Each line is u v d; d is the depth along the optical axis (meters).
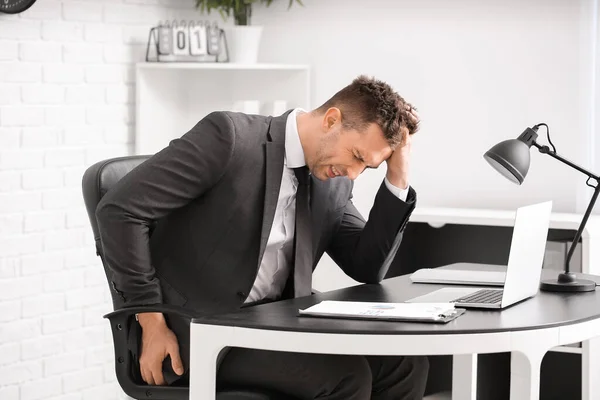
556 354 4.62
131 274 3.04
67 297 4.94
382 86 3.06
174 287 3.19
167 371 3.12
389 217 3.36
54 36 4.80
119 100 5.17
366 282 3.47
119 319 3.09
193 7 5.53
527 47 4.84
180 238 3.18
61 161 4.88
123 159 3.34
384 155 3.08
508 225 4.43
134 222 3.02
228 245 3.13
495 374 4.60
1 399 4.66
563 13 4.75
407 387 3.21
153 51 5.25
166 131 5.38
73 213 4.95
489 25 4.91
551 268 4.37
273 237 3.19
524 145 3.35
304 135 3.14
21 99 4.68
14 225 4.68
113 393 5.20
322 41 5.31
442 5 5.01
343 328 2.55
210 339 2.68
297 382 2.94
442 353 2.54
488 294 3.07
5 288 4.66
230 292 3.14
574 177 4.76
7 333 4.67
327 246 3.58
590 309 2.89
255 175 3.11
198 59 5.16
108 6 5.06
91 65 5.00
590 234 4.21
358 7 5.21
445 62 5.02
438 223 4.56
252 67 5.07
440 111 5.04
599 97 4.69
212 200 3.11
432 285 3.35
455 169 5.02
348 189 3.50
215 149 3.05
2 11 4.51
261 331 2.60
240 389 3.01
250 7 5.24
